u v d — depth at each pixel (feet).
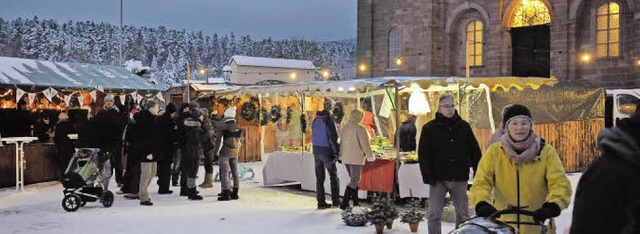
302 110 44.93
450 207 29.58
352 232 27.78
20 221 30.91
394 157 36.04
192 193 38.06
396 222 29.91
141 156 35.70
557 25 83.30
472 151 21.90
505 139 14.42
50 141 52.21
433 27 96.07
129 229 28.84
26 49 402.72
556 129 49.65
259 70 170.30
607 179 8.01
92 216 32.22
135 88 55.06
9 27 402.31
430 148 21.79
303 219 30.99
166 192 40.96
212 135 43.06
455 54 96.07
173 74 437.17
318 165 34.09
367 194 36.47
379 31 103.45
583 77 81.97
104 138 35.68
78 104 58.13
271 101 55.36
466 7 93.50
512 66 91.30
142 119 35.88
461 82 36.27
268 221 30.60
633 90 63.41
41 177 47.52
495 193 14.97
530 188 14.32
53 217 31.96
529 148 14.12
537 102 48.42
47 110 56.59
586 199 8.20
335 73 183.21
